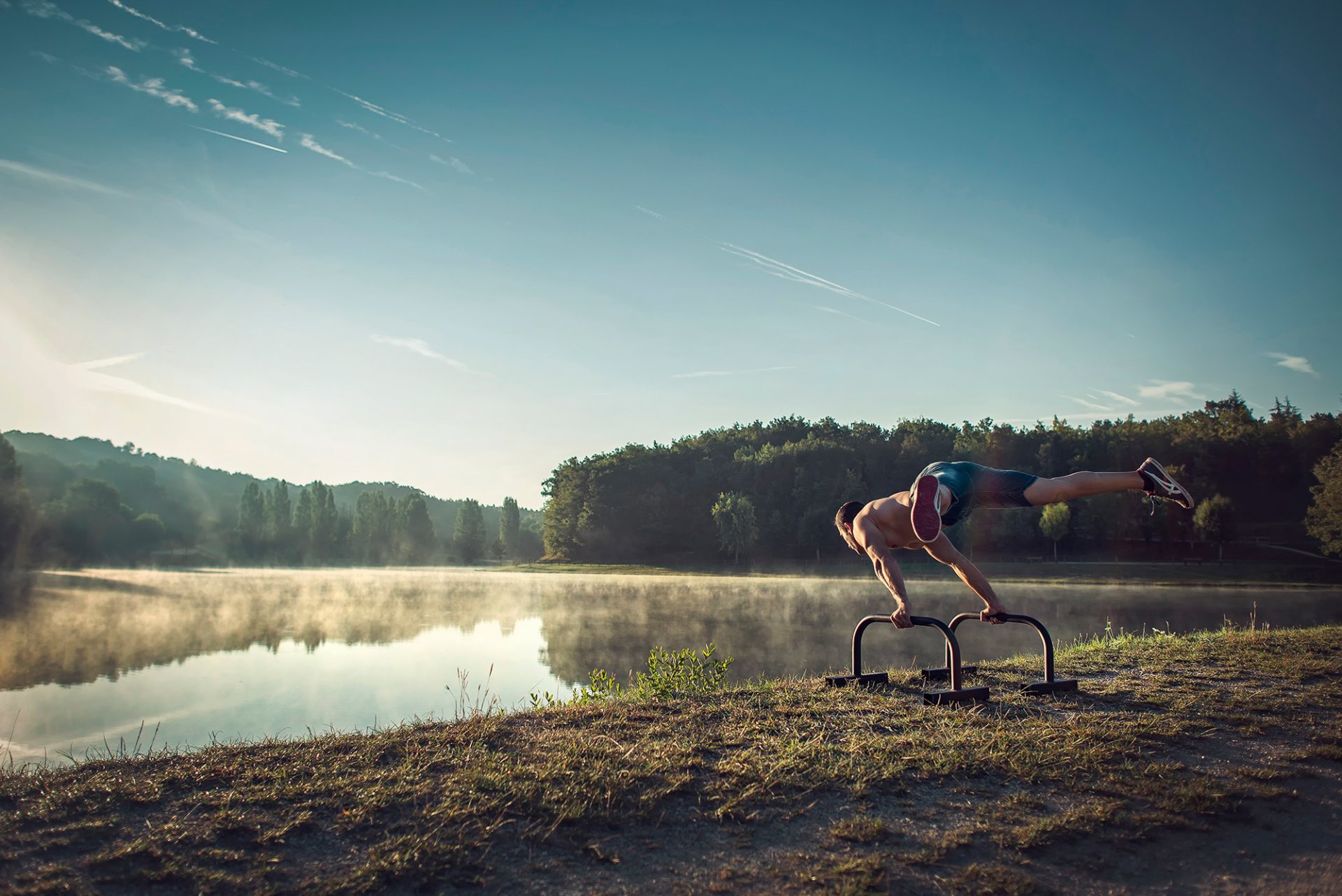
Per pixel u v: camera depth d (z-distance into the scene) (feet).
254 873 9.95
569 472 349.82
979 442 292.20
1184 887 10.32
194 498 519.19
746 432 359.46
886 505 19.57
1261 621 86.79
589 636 86.12
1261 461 310.86
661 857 10.71
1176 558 226.17
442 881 9.89
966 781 13.53
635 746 14.88
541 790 12.53
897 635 83.66
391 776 13.03
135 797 12.17
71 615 111.34
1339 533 167.73
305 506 382.83
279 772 13.29
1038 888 10.08
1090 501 240.73
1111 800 12.84
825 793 12.89
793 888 9.90
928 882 10.16
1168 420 384.27
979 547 239.50
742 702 18.80
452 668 65.57
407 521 403.13
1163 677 22.48
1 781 13.06
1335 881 10.50
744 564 264.93
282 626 98.48
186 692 54.75
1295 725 17.15
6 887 9.46
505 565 394.52
